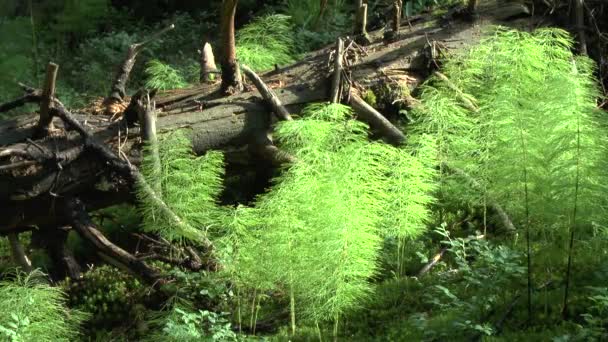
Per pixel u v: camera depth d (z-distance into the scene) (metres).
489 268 4.81
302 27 8.98
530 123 4.75
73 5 10.05
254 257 4.80
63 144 5.55
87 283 5.68
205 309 5.16
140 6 11.12
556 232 5.38
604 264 4.65
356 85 6.42
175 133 5.60
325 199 4.66
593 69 6.83
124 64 6.28
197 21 10.77
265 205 4.93
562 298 4.61
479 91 6.62
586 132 4.55
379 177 5.37
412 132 6.22
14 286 4.77
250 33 8.04
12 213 5.54
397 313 4.91
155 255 5.43
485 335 4.38
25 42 9.84
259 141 6.02
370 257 4.84
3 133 5.62
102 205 5.79
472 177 5.59
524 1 7.12
